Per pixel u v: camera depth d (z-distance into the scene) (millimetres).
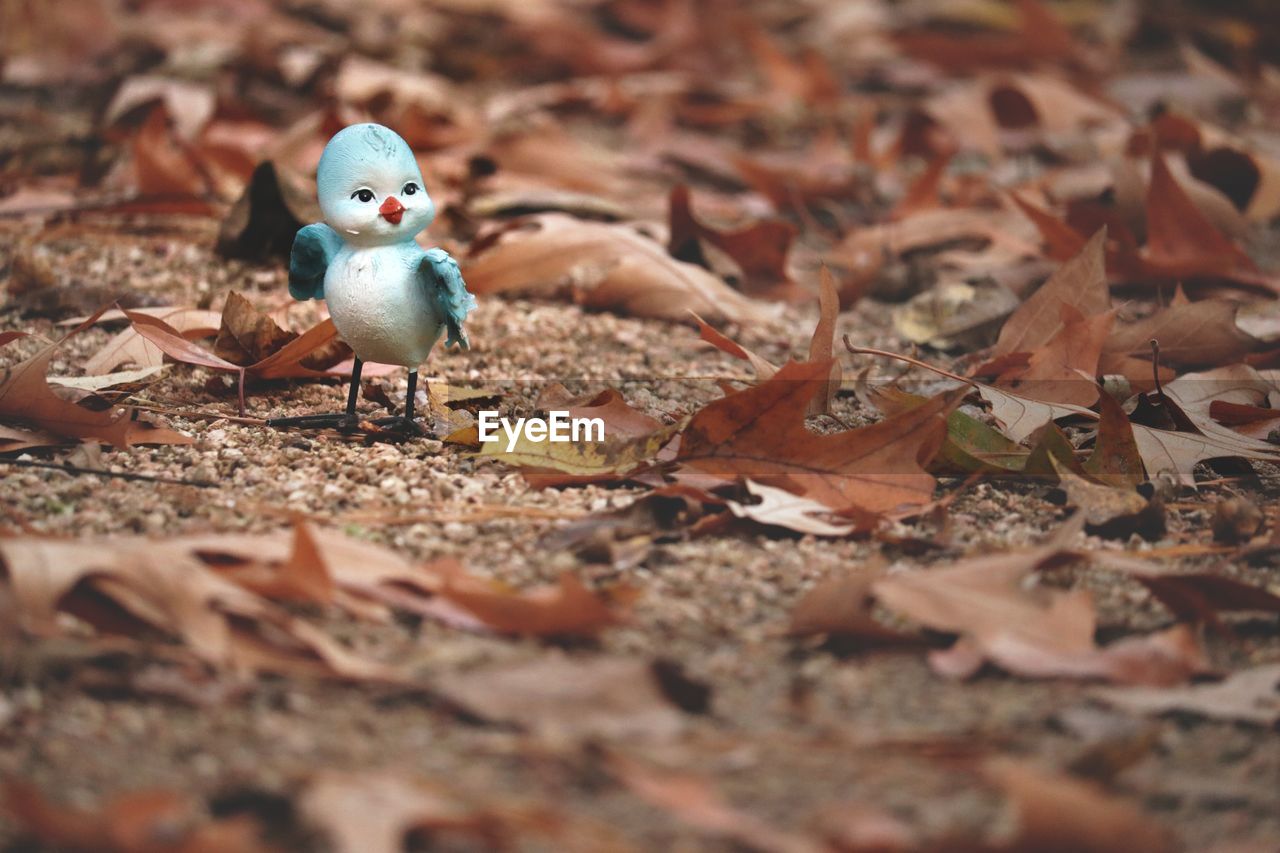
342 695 1633
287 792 1576
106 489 1778
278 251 2109
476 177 2273
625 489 1810
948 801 1591
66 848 1554
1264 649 1694
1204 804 1597
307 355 1925
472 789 1585
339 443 1847
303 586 1665
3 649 1630
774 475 1782
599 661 1640
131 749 1599
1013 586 1684
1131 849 1552
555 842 1566
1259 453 1842
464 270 2068
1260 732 1637
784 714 1633
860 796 1592
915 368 2018
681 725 1616
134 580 1643
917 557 1751
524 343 2029
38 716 1612
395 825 1550
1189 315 1972
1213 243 2125
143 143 2172
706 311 2078
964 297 2082
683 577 1728
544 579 1722
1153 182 2127
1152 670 1654
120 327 1996
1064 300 1956
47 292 2018
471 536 1755
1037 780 1556
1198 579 1693
